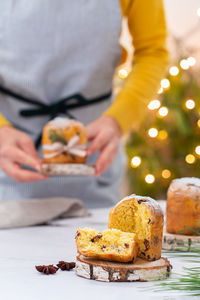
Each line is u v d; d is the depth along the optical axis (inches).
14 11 55.6
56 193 56.7
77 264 33.2
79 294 30.0
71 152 46.9
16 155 49.5
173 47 108.6
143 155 106.6
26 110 55.3
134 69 59.1
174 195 40.9
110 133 51.9
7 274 33.2
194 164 105.9
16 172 50.9
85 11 56.1
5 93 55.9
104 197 58.8
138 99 56.5
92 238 33.7
